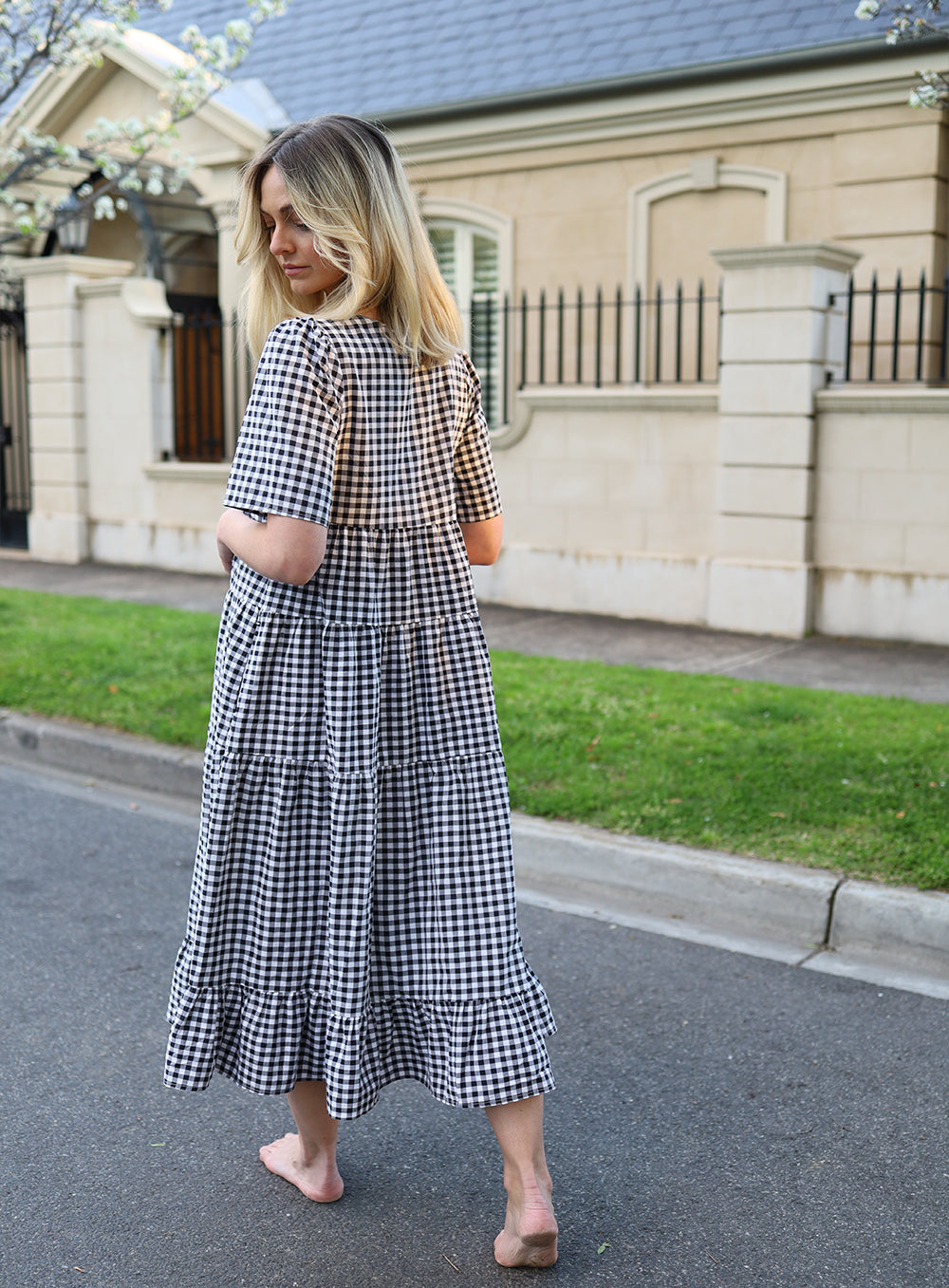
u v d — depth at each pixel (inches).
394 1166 105.7
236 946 87.4
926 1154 106.8
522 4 474.6
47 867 180.7
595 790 190.2
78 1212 98.5
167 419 458.0
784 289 311.3
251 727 84.1
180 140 484.4
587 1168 105.0
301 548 79.0
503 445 366.3
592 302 443.2
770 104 393.1
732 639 318.7
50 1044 127.1
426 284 85.2
